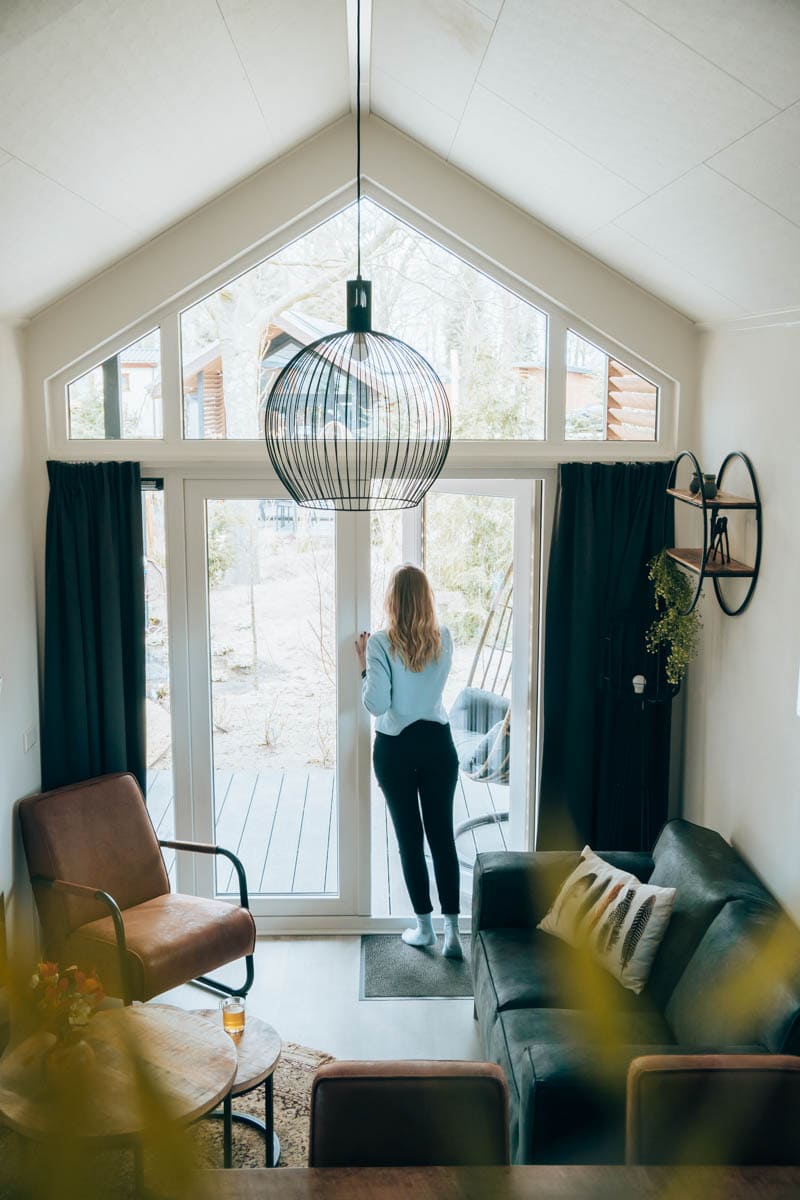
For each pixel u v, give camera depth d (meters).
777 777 3.27
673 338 4.11
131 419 4.16
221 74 2.91
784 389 3.21
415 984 4.11
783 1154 1.82
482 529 4.37
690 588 3.95
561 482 4.16
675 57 2.20
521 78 2.80
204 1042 2.95
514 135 3.27
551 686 4.28
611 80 2.49
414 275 4.15
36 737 4.10
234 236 4.01
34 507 4.10
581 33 2.34
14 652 3.87
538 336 4.20
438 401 4.09
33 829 3.78
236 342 4.15
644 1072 1.94
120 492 4.10
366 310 2.81
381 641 4.05
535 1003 3.15
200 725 4.41
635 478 4.16
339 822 4.50
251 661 4.39
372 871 4.58
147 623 4.34
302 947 4.43
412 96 3.50
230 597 4.33
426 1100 1.89
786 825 3.19
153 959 3.49
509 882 3.69
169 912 3.79
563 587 4.23
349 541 4.29
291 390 3.69
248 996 4.02
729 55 2.06
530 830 4.57
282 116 3.55
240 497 4.24
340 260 4.13
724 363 3.80
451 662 4.17
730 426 3.73
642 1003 3.17
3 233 3.04
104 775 4.11
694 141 2.52
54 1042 2.81
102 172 3.06
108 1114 0.40
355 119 3.98
